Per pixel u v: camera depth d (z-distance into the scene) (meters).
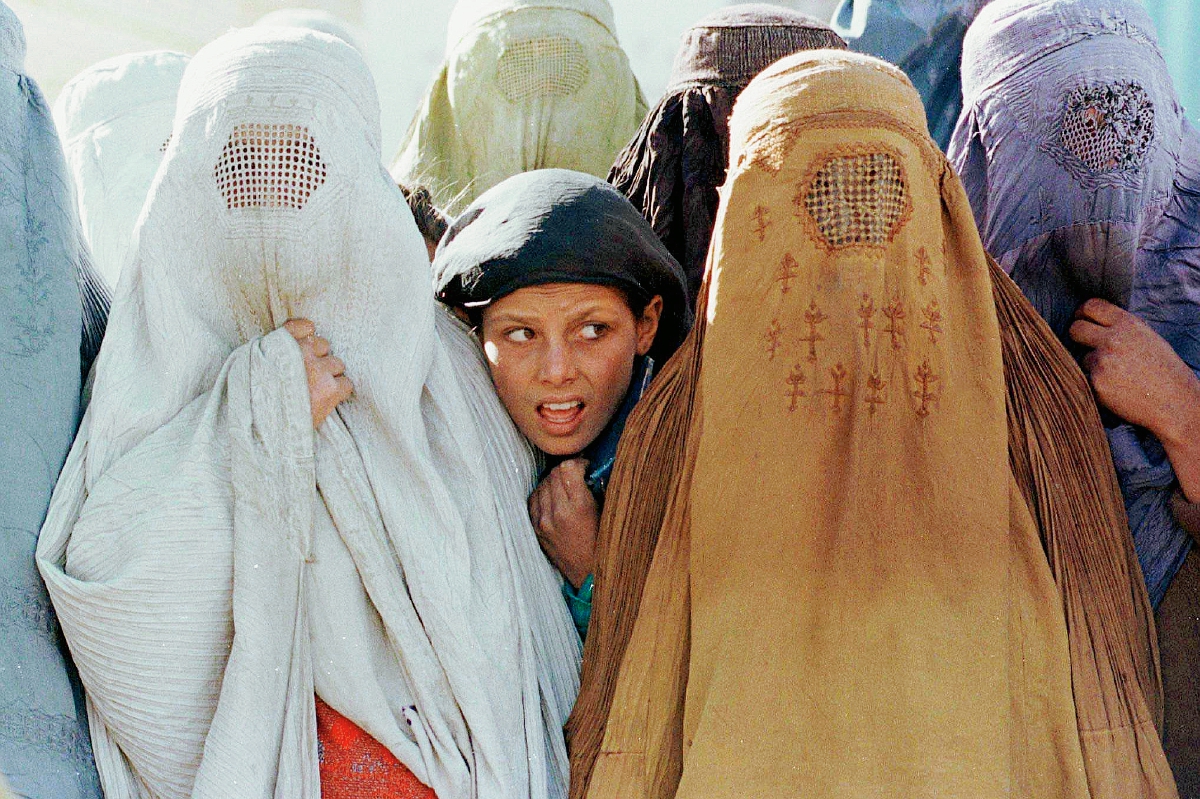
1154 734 2.46
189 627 2.41
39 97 2.75
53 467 2.53
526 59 3.66
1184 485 2.72
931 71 3.71
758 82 2.60
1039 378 2.64
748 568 2.44
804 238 2.46
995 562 2.43
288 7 5.31
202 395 2.55
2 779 2.31
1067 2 2.90
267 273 2.57
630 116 3.79
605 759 2.46
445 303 2.85
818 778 2.34
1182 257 2.90
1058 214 2.86
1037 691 2.41
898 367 2.46
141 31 5.31
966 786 2.32
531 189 2.79
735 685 2.39
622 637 2.60
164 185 2.54
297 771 2.39
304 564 2.48
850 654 2.39
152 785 2.43
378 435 2.57
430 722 2.44
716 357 2.49
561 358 2.70
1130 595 2.57
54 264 2.64
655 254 2.77
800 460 2.45
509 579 2.59
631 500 2.65
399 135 5.12
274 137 2.54
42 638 2.45
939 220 2.52
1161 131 2.84
